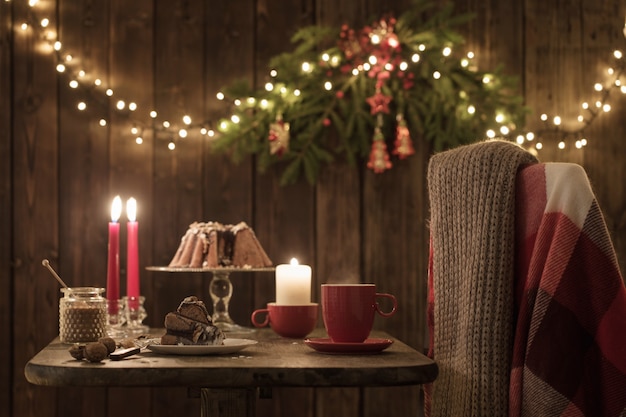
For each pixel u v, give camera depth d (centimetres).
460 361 119
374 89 230
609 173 238
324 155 231
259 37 238
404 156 230
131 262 178
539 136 239
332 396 232
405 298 234
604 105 238
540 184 111
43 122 232
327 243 235
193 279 234
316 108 230
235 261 187
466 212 121
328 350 121
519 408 105
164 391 231
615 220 237
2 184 230
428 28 233
